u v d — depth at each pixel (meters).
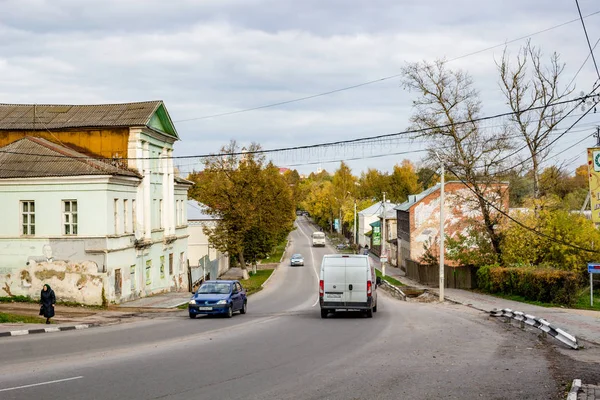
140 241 38.22
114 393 10.05
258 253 69.94
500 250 46.78
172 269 47.56
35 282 33.03
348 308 25.61
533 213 42.75
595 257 40.34
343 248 110.94
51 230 33.22
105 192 32.97
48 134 39.78
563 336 16.02
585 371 11.95
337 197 144.00
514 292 37.84
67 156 34.50
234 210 61.41
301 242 127.75
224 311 26.81
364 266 25.84
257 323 23.53
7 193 33.53
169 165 46.78
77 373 11.87
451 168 44.09
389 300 41.97
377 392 10.12
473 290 46.62
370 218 113.56
